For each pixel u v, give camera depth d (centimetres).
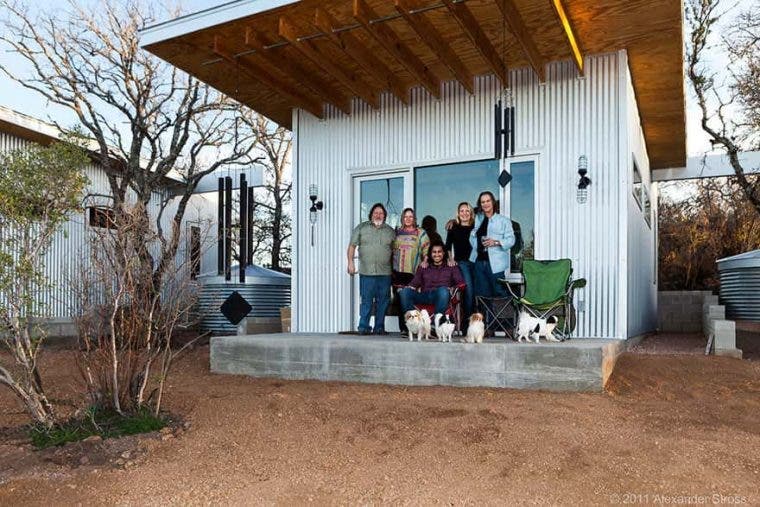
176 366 712
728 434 402
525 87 724
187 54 709
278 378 632
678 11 586
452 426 419
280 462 382
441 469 359
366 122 822
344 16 612
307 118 866
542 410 446
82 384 579
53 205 444
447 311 615
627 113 672
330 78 766
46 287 457
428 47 633
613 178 673
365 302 709
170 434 434
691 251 1798
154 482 358
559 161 700
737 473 342
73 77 1106
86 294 474
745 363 611
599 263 673
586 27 622
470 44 670
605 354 515
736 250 1742
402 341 590
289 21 621
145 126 1137
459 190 763
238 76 777
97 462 390
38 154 436
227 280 880
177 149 1177
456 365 550
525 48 616
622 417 437
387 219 809
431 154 777
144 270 480
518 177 729
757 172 1148
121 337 470
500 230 661
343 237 831
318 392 545
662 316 1198
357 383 591
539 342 569
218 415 474
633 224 761
